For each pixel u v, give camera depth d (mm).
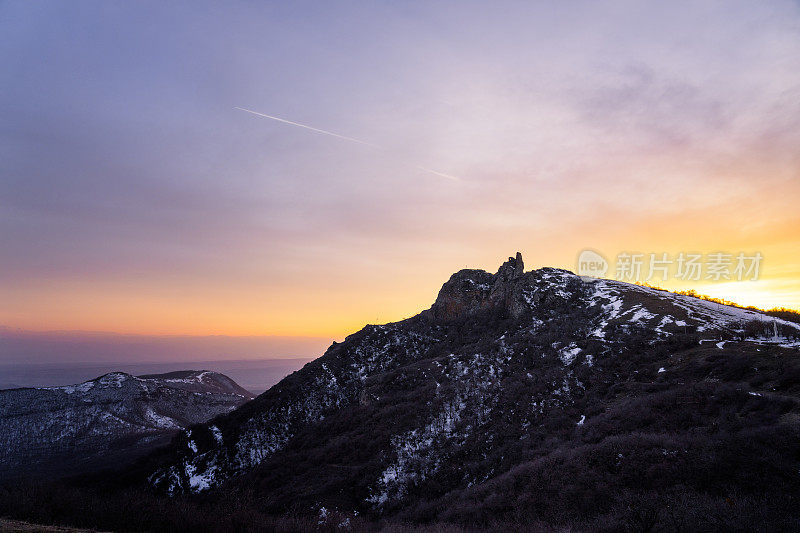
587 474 24750
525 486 27125
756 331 42375
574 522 21500
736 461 20875
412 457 42969
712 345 40344
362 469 43875
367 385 64062
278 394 72250
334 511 36719
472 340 69438
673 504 18891
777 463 19797
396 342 79438
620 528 18594
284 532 25359
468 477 36281
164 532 22516
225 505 27125
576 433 32969
